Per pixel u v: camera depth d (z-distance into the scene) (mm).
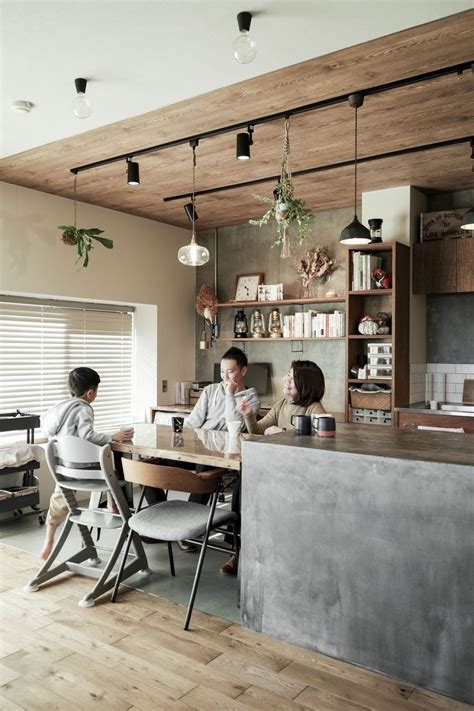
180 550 3848
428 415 4570
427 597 2242
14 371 5125
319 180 4766
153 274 6137
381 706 2131
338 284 5660
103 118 3480
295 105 3328
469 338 5121
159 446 3068
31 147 3961
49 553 3623
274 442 2691
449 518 2197
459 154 4137
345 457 2438
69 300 5531
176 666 2389
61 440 3111
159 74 2924
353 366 5074
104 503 3855
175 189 5023
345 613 2434
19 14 2387
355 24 2490
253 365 6191
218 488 2814
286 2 2318
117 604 2990
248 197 5266
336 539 2463
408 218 4945
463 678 2160
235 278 6418
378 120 3545
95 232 4754
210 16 2414
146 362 6262
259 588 2689
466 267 4781
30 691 2209
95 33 2539
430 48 2705
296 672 2352
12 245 4770
